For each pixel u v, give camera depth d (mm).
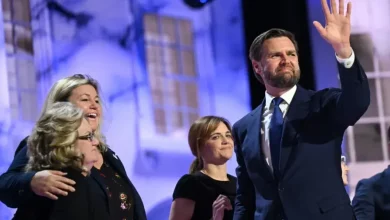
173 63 10172
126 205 5539
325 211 5234
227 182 6871
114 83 9906
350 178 9672
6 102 9359
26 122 9461
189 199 6684
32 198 5016
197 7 10242
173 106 10086
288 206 5324
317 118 5391
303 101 5531
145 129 9922
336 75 10062
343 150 9719
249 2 10328
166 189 9906
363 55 9867
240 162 5871
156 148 9938
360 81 5090
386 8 9891
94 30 9930
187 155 10055
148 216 9797
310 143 5379
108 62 9922
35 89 9586
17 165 5316
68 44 9828
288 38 5617
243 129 5805
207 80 10211
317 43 10125
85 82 5949
